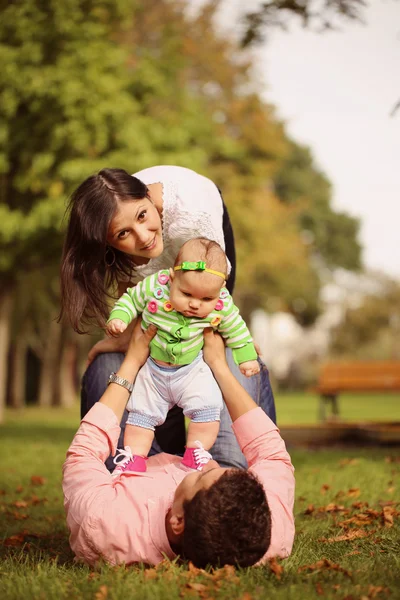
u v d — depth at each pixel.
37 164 18.55
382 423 13.52
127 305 4.38
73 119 18.36
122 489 3.87
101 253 4.46
